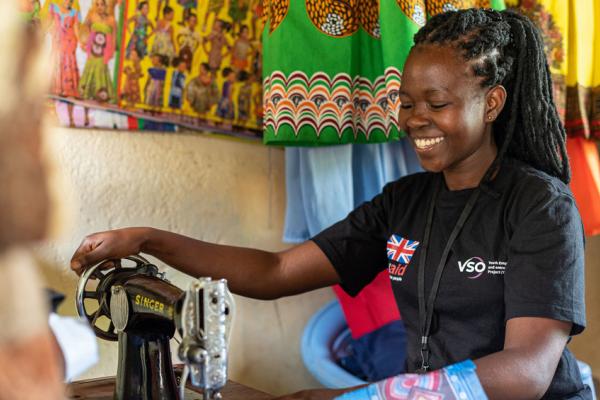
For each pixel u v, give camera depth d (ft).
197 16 7.64
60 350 2.71
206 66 7.75
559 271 4.70
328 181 7.59
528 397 4.33
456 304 5.13
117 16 7.20
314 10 6.86
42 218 2.11
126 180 7.59
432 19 5.33
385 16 6.73
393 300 8.32
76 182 7.30
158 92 7.50
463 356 5.10
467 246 5.17
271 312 8.80
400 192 5.91
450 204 5.40
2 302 2.08
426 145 5.19
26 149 2.08
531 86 5.31
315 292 9.12
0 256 2.07
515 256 4.86
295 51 6.85
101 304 5.00
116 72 7.25
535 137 5.40
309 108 6.89
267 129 6.98
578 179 8.36
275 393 8.85
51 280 7.16
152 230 5.56
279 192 8.68
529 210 4.93
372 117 7.13
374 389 4.07
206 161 8.13
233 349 8.56
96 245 5.27
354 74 7.09
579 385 5.15
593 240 10.23
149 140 7.72
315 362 8.55
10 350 2.12
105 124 7.31
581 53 8.16
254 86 8.07
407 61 5.24
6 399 2.11
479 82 5.11
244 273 5.83
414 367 5.47
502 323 5.05
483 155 5.37
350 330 8.89
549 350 4.47
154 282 4.61
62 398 2.33
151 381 4.74
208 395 3.86
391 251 5.65
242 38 7.93
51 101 6.98
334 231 6.09
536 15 7.91
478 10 5.24
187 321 3.80
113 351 7.55
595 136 8.31
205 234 8.16
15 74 2.06
